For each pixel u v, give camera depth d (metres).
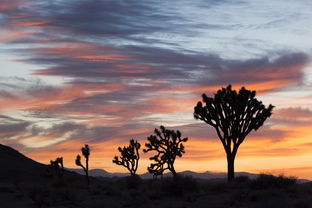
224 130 59.72
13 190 45.53
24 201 39.28
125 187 51.72
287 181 42.34
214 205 35.44
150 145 79.12
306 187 40.59
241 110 58.31
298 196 36.62
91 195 44.88
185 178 45.69
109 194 45.03
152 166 78.38
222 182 47.19
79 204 38.56
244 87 59.44
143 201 39.53
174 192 43.09
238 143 59.22
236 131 59.03
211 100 59.66
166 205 37.16
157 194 42.53
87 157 79.69
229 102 58.47
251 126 58.88
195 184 44.84
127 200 40.66
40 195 39.56
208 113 60.22
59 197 40.81
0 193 43.78
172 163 77.94
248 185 44.00
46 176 101.75
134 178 52.91
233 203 35.81
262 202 32.59
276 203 31.66
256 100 58.88
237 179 50.88
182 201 39.69
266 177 42.69
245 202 36.31
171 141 78.50
